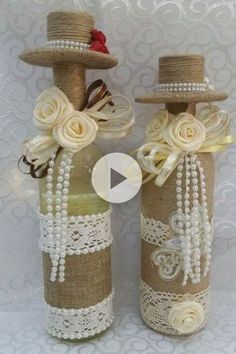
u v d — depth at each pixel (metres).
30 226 0.70
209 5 0.63
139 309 0.71
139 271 0.72
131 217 0.71
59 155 0.55
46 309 0.61
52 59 0.51
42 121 0.52
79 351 0.58
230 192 0.70
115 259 0.72
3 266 0.71
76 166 0.56
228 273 0.72
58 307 0.59
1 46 0.64
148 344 0.60
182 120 0.54
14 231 0.70
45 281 0.60
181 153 0.55
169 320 0.59
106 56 0.51
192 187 0.56
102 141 0.67
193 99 0.52
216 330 0.63
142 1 0.63
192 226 0.56
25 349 0.58
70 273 0.57
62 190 0.54
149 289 0.62
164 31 0.64
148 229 0.61
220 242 0.71
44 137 0.53
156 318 0.62
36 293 0.72
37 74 0.65
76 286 0.58
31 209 0.70
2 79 0.65
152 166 0.56
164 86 0.56
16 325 0.65
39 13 0.63
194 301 0.59
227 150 0.68
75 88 0.55
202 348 0.59
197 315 0.58
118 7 0.63
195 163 0.56
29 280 0.72
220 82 0.66
